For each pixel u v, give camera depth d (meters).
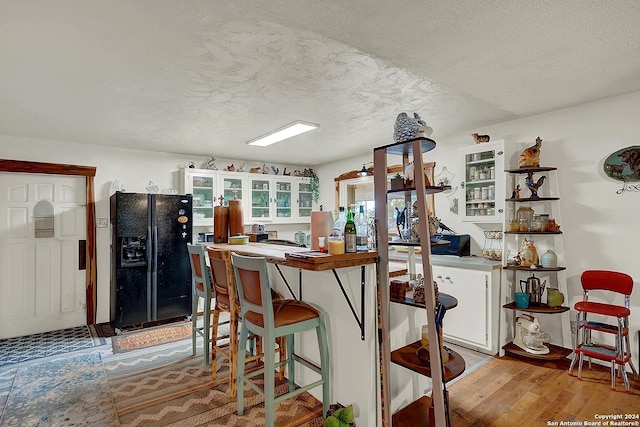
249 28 1.75
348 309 2.07
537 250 3.34
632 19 1.72
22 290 3.95
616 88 2.67
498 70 2.31
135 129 3.66
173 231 4.37
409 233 1.95
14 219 3.92
